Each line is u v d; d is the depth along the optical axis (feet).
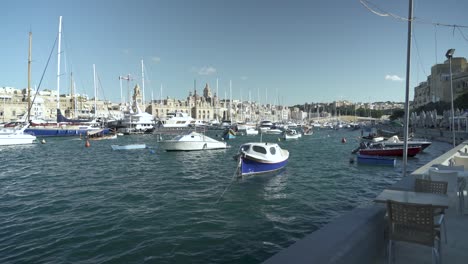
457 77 303.48
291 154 123.34
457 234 18.54
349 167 86.17
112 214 40.01
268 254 28.12
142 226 35.29
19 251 28.55
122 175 72.18
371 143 116.78
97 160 101.76
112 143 173.37
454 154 41.45
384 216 16.48
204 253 28.14
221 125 357.41
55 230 33.94
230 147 141.90
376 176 71.72
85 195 51.03
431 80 365.20
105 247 29.32
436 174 23.17
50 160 101.45
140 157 110.11
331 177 69.97
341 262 10.99
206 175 72.33
